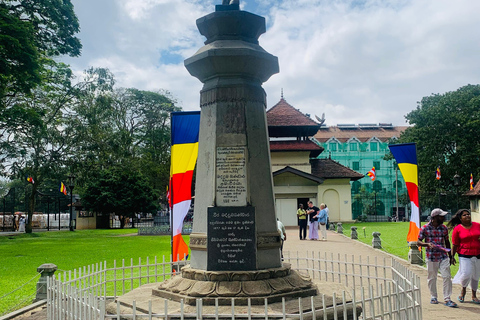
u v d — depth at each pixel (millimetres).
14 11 24516
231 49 6398
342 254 15055
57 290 5898
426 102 45750
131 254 16703
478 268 7605
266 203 6480
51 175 28812
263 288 5867
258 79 6902
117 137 30609
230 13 6648
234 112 6527
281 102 44438
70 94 29812
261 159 6578
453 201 44094
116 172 42125
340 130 83875
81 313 5266
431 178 42031
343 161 75562
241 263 6113
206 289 5879
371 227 34812
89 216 43906
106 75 30078
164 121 50500
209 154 6586
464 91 44062
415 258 12648
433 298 7656
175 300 5984
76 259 15141
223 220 6215
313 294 6250
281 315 4996
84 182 31719
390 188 74438
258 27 6867
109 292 8664
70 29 26172
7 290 9656
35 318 7066
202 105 6855
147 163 43438
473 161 40531
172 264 8406
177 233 9742
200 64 6676
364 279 9836
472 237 7586
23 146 27797
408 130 46406
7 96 25344
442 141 41781
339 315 5531
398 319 5332
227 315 4812
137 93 50500
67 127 29250
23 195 62250
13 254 17109
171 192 9891
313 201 36219
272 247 6402
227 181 6332
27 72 21547
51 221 47625
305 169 41312
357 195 71625
